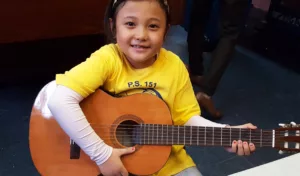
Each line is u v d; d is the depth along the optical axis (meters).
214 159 1.85
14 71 2.27
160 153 1.18
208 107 2.09
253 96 2.38
